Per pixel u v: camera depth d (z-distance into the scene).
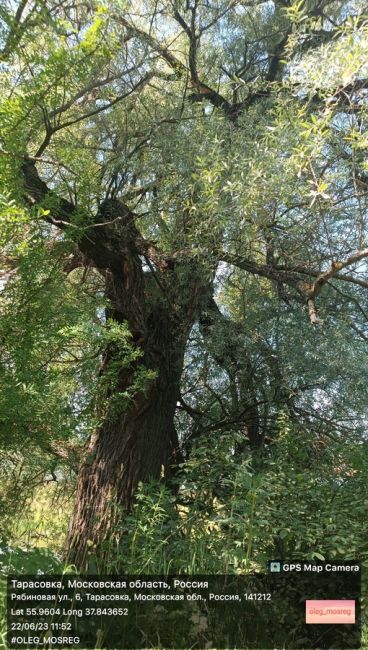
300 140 5.57
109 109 7.50
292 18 5.73
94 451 6.76
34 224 5.82
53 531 7.12
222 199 6.16
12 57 5.25
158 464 6.89
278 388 7.82
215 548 5.35
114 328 5.87
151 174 7.29
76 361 6.45
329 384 7.64
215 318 7.72
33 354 5.65
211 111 7.52
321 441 7.38
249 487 5.14
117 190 7.11
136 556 5.39
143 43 7.27
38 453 6.90
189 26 8.28
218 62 8.27
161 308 7.30
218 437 7.33
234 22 8.44
